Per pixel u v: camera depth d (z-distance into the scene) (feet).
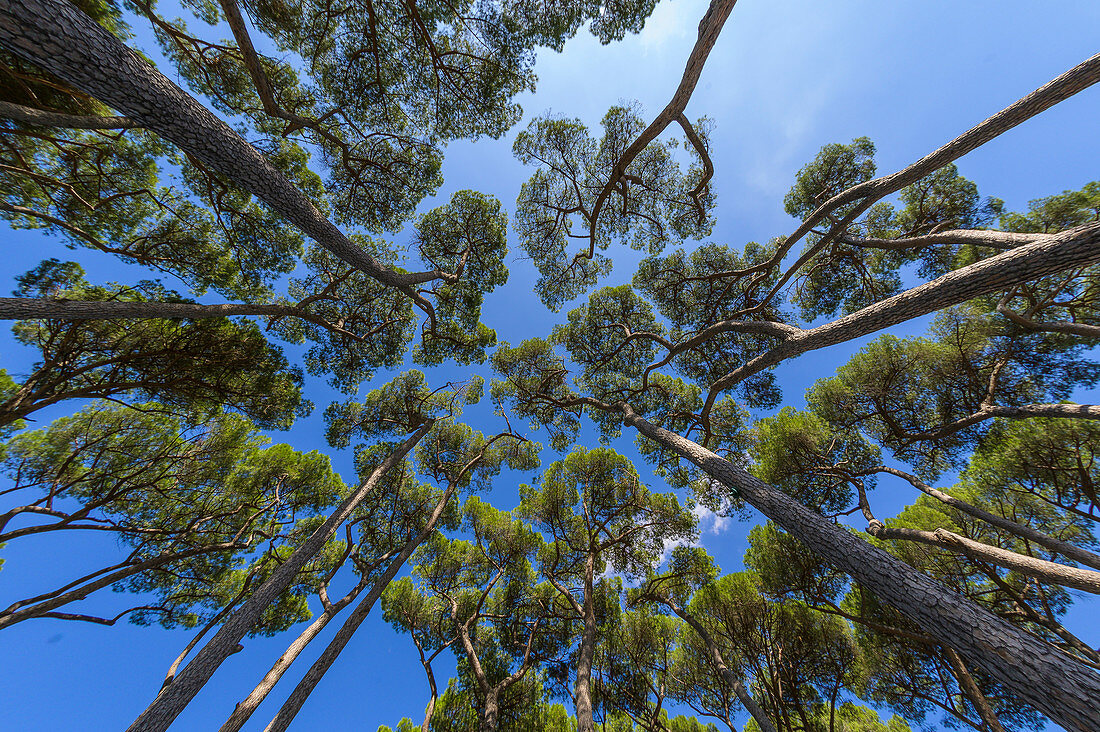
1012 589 20.34
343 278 24.85
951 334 24.58
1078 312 21.07
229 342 22.04
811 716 24.84
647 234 28.58
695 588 30.68
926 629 8.89
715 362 31.09
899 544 24.18
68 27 6.52
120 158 18.40
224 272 22.63
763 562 26.61
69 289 18.17
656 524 31.04
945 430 22.65
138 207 19.44
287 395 25.12
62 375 18.02
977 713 20.44
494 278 31.73
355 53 19.08
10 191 16.63
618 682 28.99
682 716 29.76
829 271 29.60
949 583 21.98
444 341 32.58
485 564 33.24
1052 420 19.95
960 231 18.62
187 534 21.85
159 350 20.18
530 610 32.50
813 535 11.96
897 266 27.91
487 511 34.91
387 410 32.35
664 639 29.78
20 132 15.15
